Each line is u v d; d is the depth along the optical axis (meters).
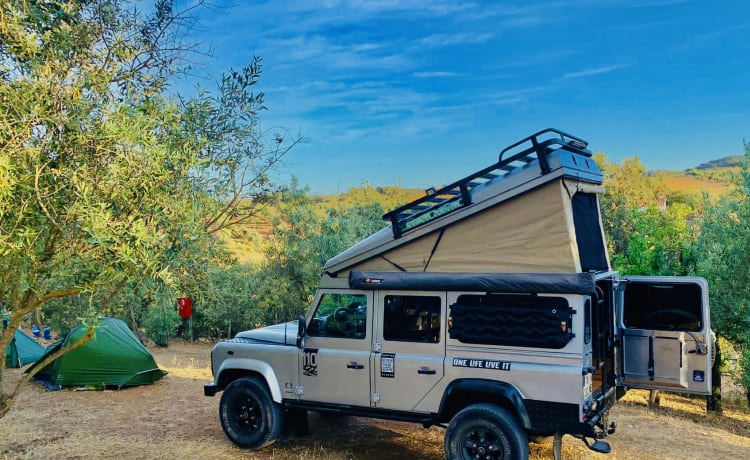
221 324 22.80
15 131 3.71
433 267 6.13
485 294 5.88
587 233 6.54
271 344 7.15
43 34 4.30
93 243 3.68
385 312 6.39
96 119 4.12
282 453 6.99
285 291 21.22
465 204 5.92
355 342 6.52
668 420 9.16
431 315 6.15
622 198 27.17
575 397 5.35
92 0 4.53
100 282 4.09
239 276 21.77
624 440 7.81
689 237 11.95
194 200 4.42
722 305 10.62
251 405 7.14
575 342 5.44
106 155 4.01
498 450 5.62
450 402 6.17
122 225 3.73
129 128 3.98
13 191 3.70
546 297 5.60
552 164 5.56
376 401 6.34
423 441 7.52
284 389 6.90
